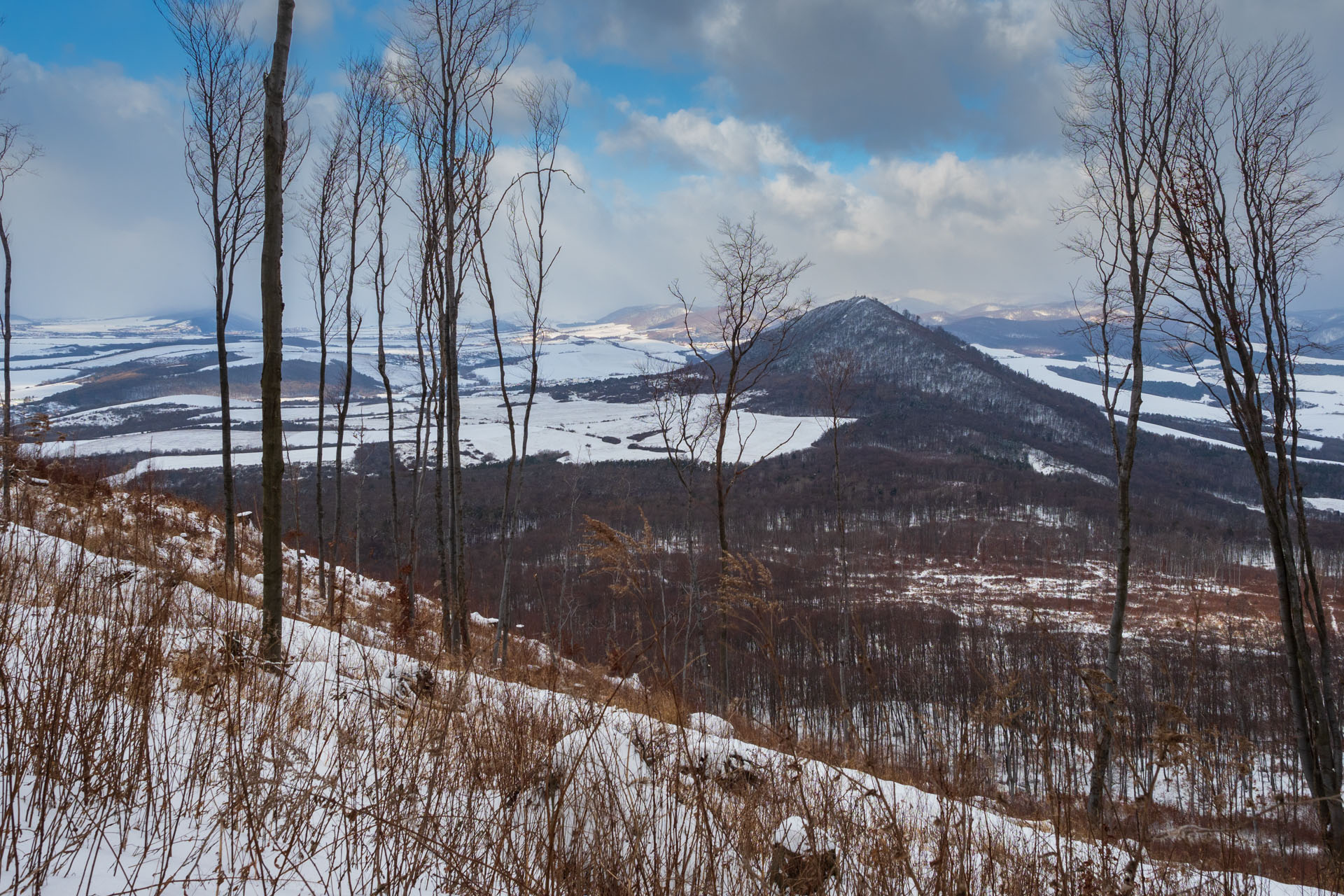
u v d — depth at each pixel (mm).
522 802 3344
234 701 3893
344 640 7223
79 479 8328
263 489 6250
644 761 3619
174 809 2992
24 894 2176
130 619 3818
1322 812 4270
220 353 12836
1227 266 11578
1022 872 3162
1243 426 11641
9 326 16469
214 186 14078
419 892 2627
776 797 3490
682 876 2789
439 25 14078
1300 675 10547
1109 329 12875
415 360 19312
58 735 2832
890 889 2998
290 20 6816
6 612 3320
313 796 2961
